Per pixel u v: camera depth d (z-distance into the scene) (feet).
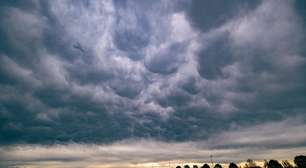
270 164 382.01
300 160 342.85
